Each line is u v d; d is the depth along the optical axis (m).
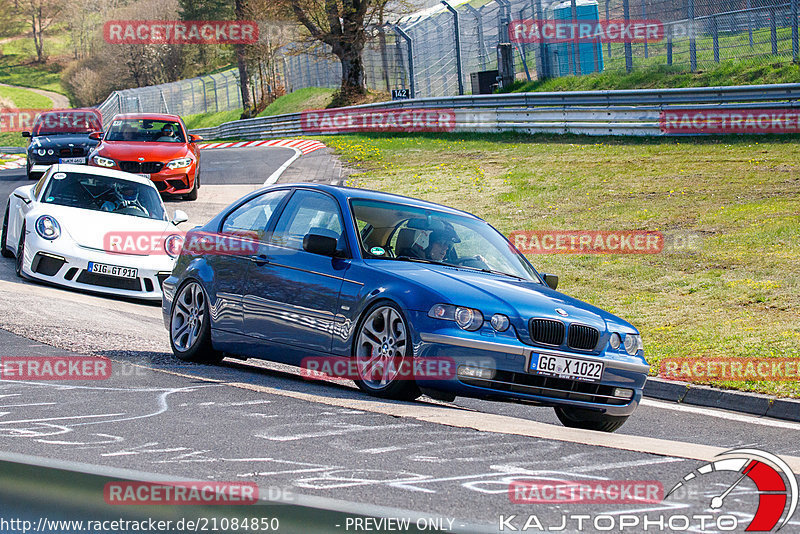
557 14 84.38
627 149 59.84
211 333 18.19
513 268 17.52
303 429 11.64
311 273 16.34
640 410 19.72
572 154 61.19
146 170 50.00
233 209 19.23
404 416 12.73
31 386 14.06
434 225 17.62
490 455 10.62
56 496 8.43
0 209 47.22
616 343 15.59
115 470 9.36
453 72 104.50
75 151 61.50
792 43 65.38
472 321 14.41
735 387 20.75
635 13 77.19
